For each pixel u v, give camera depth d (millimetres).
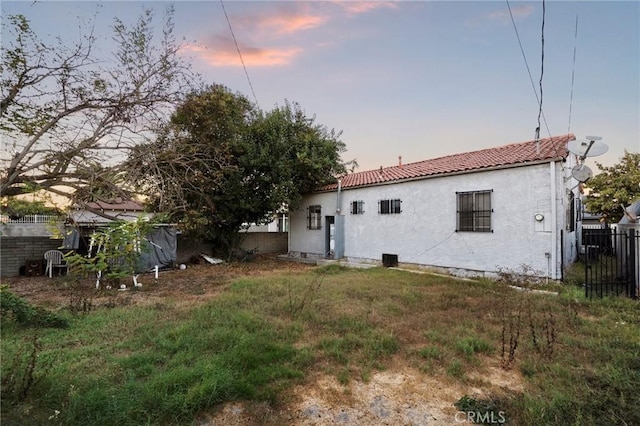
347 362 3957
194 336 4637
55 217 4453
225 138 13734
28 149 3031
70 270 8891
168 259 12844
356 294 7621
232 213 15297
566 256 9406
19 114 3189
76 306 6422
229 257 16188
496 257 9594
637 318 5527
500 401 3086
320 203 16312
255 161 14234
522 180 9086
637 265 7137
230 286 8953
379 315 5867
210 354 4039
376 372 3768
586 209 16328
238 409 2992
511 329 4543
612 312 5898
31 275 11398
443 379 3590
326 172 16281
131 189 3820
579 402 2971
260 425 2773
